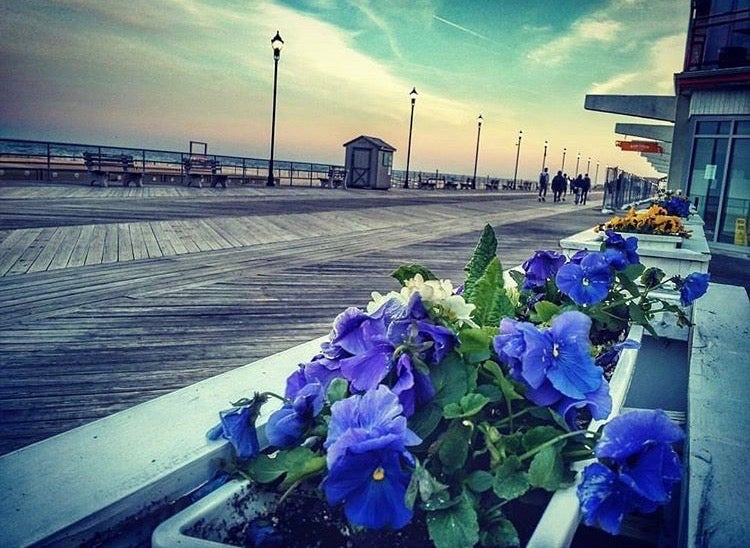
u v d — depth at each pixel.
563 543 0.81
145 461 1.16
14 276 5.50
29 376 3.02
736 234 12.43
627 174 25.97
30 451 1.20
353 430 0.79
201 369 3.21
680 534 1.09
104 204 12.37
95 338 3.74
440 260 7.89
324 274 6.40
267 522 0.98
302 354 2.02
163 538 0.88
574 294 1.61
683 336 2.79
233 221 11.07
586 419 1.41
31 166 18.23
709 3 13.68
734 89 12.26
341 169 31.03
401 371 0.96
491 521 0.89
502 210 21.00
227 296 5.11
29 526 0.94
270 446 1.27
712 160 12.87
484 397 0.95
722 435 1.33
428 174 50.56
